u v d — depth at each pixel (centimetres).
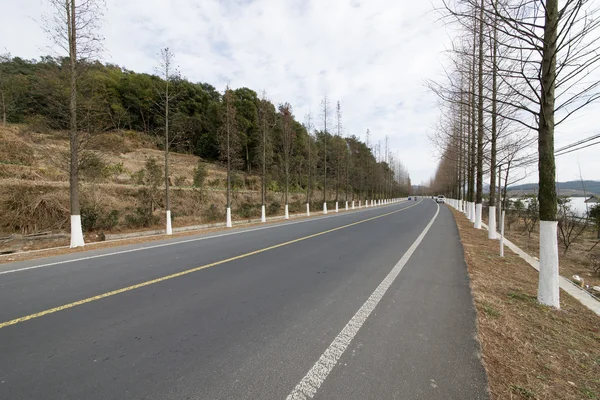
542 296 409
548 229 405
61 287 459
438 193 8888
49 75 927
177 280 496
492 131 963
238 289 452
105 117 1119
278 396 212
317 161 3459
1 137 1623
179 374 239
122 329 319
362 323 336
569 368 256
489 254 759
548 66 400
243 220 1852
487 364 256
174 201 1788
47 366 249
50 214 1139
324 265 604
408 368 248
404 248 803
